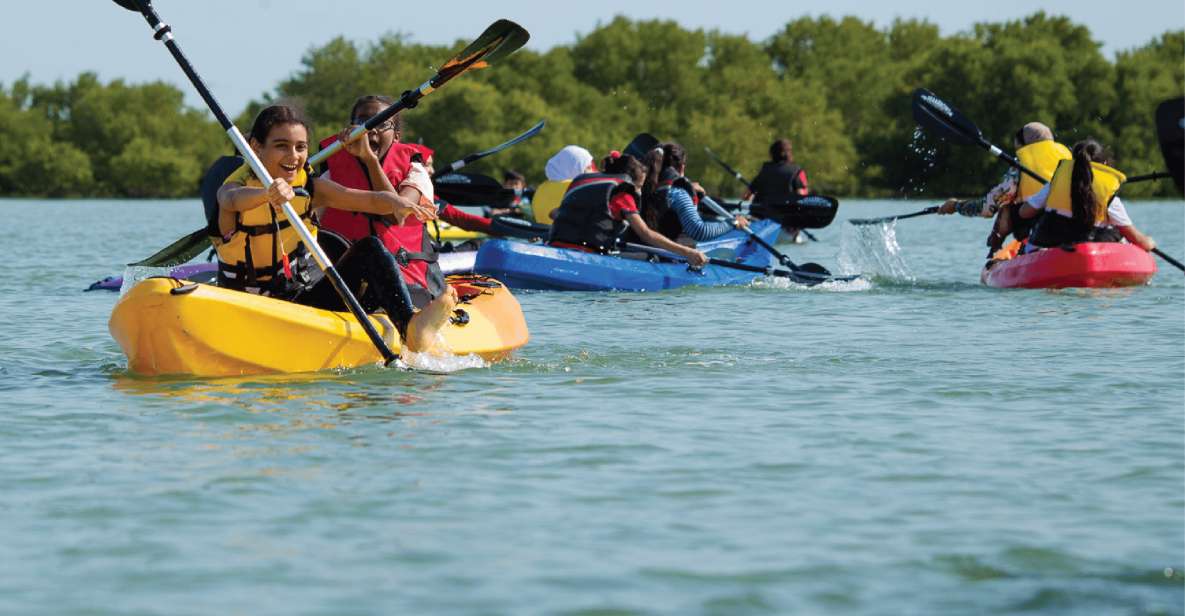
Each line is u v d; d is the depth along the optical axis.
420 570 7.37
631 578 7.27
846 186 145.00
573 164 29.11
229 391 12.09
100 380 12.72
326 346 13.01
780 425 11.01
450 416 11.18
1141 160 118.31
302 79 164.38
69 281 24.92
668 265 23.69
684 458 9.86
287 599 6.93
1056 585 7.19
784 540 7.93
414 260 13.91
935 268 30.41
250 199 12.26
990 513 8.50
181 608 6.80
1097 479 9.32
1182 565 7.50
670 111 157.00
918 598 7.00
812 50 190.75
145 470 9.34
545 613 6.77
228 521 8.20
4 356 14.36
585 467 9.56
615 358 14.50
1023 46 123.75
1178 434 10.70
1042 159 24.62
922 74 130.75
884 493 8.95
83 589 7.05
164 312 12.50
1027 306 20.39
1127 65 118.94
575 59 170.50
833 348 15.48
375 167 13.64
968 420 11.25
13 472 9.27
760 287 23.88
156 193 157.25
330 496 8.74
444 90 138.50
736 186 140.88
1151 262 23.58
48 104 160.50
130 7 13.26
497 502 8.66
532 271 22.75
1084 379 13.25
